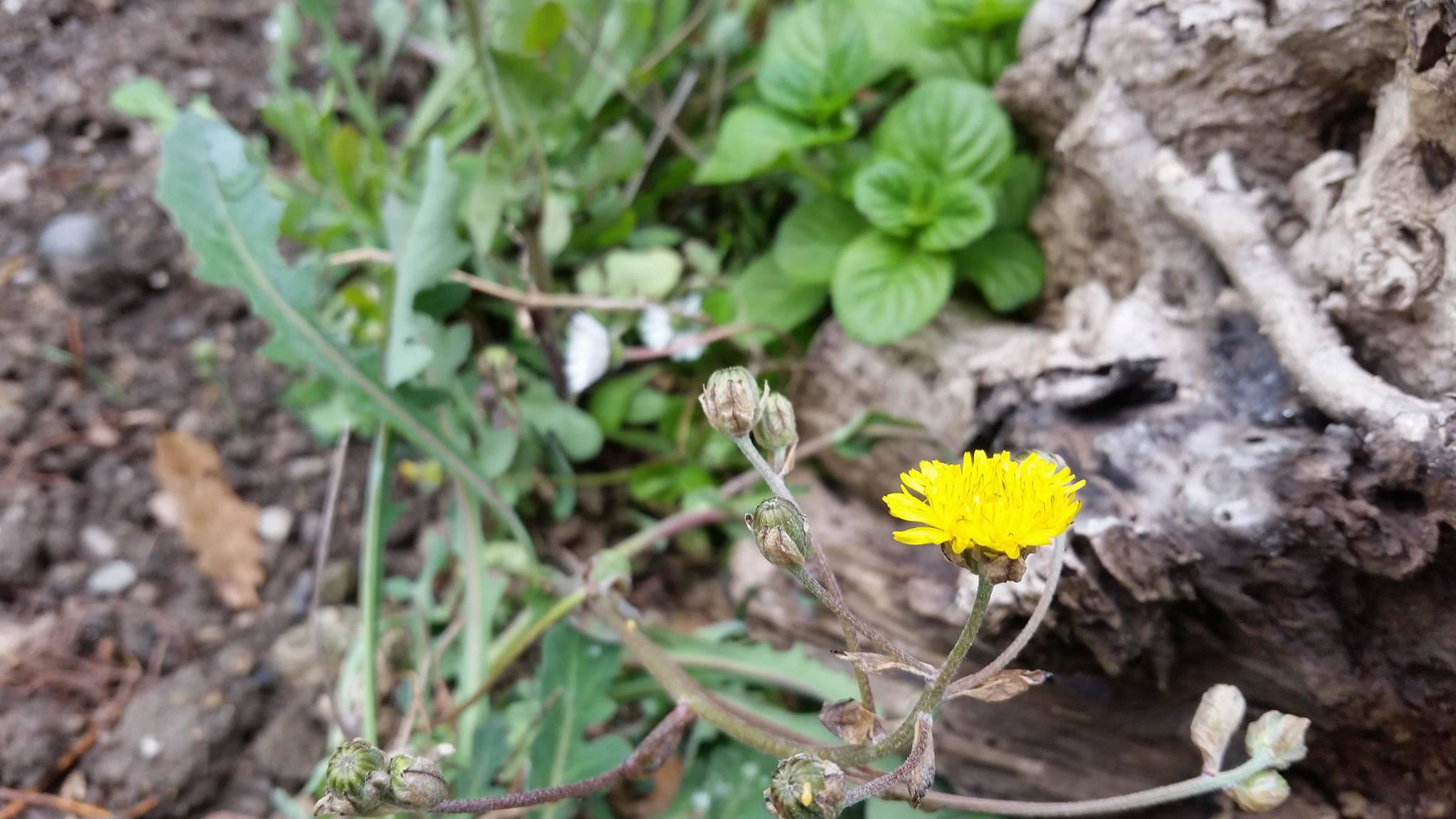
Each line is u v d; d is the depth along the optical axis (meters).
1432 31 0.13
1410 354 0.15
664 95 0.28
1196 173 0.18
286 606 0.22
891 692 0.19
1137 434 0.16
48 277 0.24
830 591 0.13
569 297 0.23
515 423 0.22
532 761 0.18
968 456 0.11
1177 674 0.17
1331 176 0.16
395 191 0.25
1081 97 0.19
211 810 0.20
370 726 0.18
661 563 0.24
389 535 0.24
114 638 0.21
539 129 0.25
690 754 0.19
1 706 0.20
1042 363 0.18
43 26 0.27
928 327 0.21
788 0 0.29
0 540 0.21
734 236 0.27
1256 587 0.15
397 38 0.28
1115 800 0.14
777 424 0.14
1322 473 0.14
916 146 0.21
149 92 0.24
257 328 0.25
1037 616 0.13
